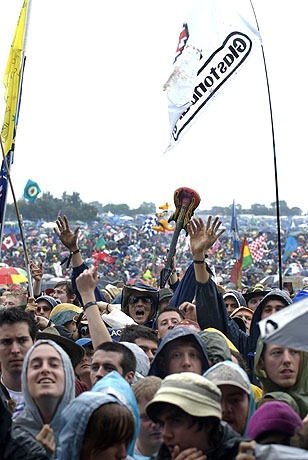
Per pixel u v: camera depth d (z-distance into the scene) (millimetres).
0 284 23641
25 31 13258
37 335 9297
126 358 8289
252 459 6113
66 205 127812
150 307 12289
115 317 11109
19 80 13148
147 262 70250
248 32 13188
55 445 7152
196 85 13133
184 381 6625
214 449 6559
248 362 10352
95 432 6629
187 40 13188
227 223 113688
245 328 11688
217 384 7336
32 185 19219
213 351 8648
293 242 40531
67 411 6789
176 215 11828
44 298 14000
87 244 79250
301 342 6543
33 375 7457
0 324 8664
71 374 7578
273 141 13445
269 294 10406
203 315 9969
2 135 12969
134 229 84812
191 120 13109
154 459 6902
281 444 6637
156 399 6578
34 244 80812
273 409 6723
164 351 8320
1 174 12727
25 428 7363
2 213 12648
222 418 7336
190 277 10812
